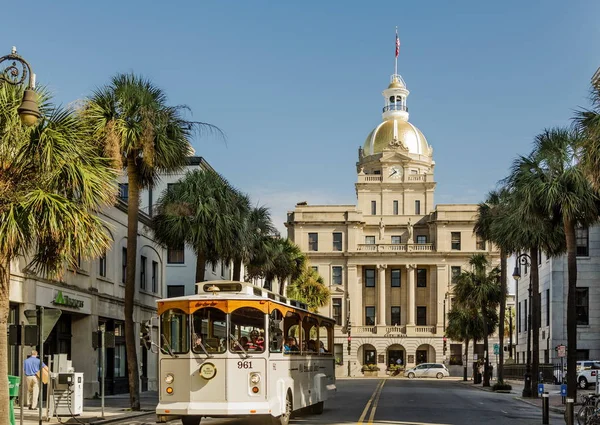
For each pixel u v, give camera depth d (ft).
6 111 45.47
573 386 91.25
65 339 106.11
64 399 71.97
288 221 318.24
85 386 107.76
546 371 190.19
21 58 44.42
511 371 229.45
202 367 59.47
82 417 74.90
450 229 312.29
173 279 171.94
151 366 141.28
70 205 45.55
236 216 115.24
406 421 74.33
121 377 123.65
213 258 116.26
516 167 98.32
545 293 207.51
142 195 166.81
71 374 72.08
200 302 60.54
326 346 86.63
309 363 76.07
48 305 93.50
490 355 302.86
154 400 107.65
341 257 313.73
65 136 46.83
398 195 328.49
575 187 90.79
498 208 139.44
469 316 222.28
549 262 201.05
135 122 84.89
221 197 112.47
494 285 183.52
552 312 196.03
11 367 87.15
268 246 148.56
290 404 66.95
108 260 117.80
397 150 331.98
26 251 47.11
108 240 49.78
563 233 114.73
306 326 76.18
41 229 45.32
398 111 363.35
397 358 310.86
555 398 127.13
